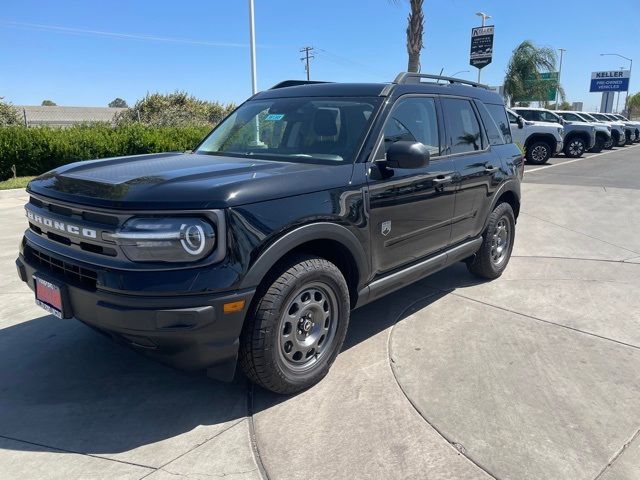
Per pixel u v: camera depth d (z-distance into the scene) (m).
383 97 3.79
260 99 4.47
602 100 59.38
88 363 3.59
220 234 2.62
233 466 2.58
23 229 7.50
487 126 5.04
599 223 8.30
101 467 2.57
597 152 25.58
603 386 3.33
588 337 4.05
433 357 3.70
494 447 2.73
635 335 4.09
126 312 2.58
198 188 2.68
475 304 4.72
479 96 5.05
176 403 3.12
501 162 5.07
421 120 4.10
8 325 4.17
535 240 7.16
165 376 3.43
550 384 3.35
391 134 3.72
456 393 3.23
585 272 5.70
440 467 2.58
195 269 2.60
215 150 4.07
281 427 2.89
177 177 2.88
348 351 3.79
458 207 4.40
